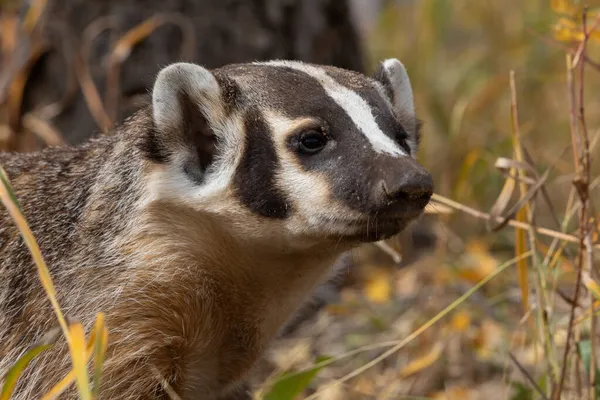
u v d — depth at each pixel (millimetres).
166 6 14328
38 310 9234
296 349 12445
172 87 9023
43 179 10062
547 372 9812
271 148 8844
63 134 14438
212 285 9453
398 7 20812
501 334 12039
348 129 8711
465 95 16781
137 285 9172
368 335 13164
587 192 9641
